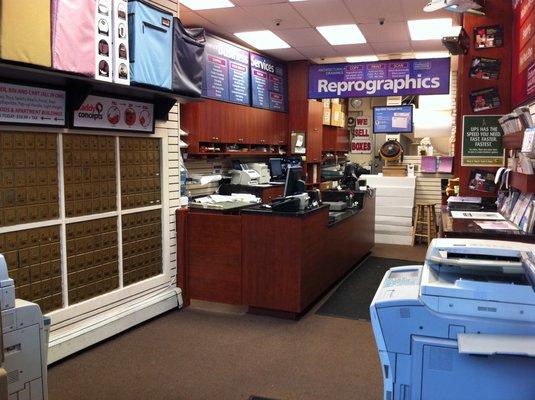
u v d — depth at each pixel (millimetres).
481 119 5113
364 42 7688
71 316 3479
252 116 8031
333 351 3623
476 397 1725
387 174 8250
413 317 1765
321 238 4734
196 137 6719
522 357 1666
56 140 3350
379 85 7688
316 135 9492
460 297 1713
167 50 3781
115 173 3857
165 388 3027
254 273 4363
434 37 7355
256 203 5129
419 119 8734
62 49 2861
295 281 4227
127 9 3432
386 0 5637
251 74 8008
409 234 8000
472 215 4367
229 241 4422
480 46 5035
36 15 2682
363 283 5520
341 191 6469
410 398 1802
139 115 4035
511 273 1808
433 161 8164
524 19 4199
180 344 3719
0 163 2992
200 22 6555
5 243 3041
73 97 3354
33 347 2254
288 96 9203
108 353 3537
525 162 3412
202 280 4562
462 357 1713
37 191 3227
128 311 3959
